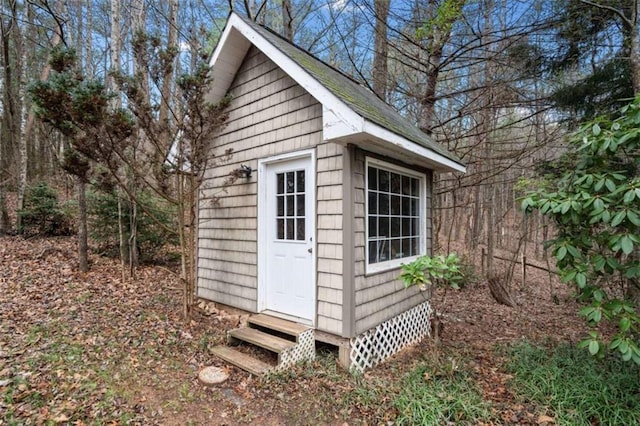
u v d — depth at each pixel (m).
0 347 3.20
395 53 8.00
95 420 2.38
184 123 4.20
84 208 6.13
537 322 5.67
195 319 4.53
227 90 4.95
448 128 7.86
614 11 4.87
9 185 10.77
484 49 6.72
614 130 2.83
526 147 7.40
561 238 3.16
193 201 4.43
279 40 4.50
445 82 8.58
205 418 2.60
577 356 3.73
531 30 5.91
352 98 3.53
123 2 10.87
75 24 12.26
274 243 4.30
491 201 9.20
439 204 10.56
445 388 3.08
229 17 4.28
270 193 4.39
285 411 2.74
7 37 8.86
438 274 2.99
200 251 5.35
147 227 7.04
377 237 3.96
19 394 2.53
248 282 4.52
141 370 3.14
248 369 3.24
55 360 3.06
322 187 3.68
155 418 2.52
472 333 5.01
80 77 3.75
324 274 3.64
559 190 3.16
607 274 3.31
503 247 14.67
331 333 3.56
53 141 12.46
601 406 2.75
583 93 5.65
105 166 4.34
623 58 4.94
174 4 8.55
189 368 3.29
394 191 4.38
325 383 3.14
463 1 5.70
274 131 4.26
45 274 5.63
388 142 3.30
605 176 2.79
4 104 10.06
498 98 6.85
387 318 4.04
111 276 6.12
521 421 2.65
